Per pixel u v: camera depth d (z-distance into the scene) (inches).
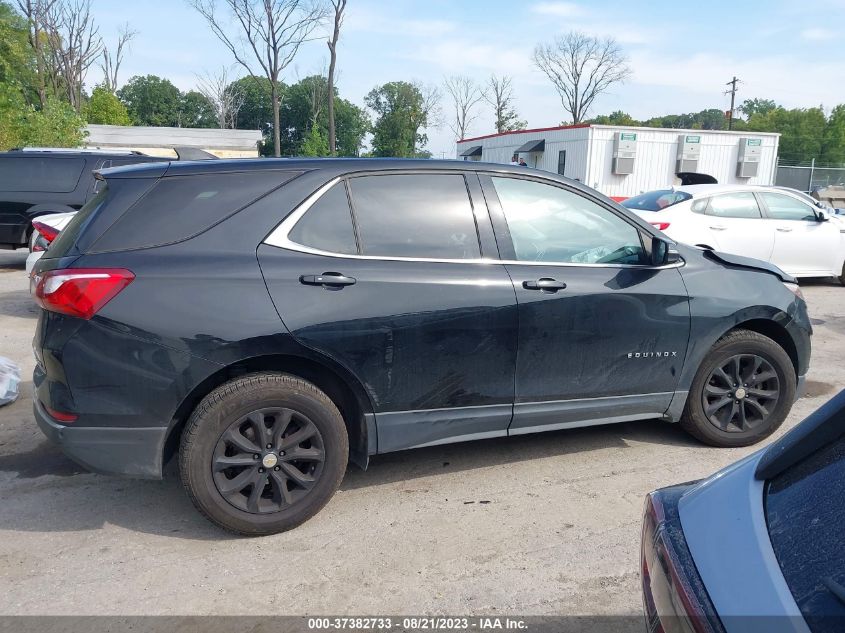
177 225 125.2
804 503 59.1
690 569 58.1
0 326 297.7
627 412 157.6
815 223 395.5
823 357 268.1
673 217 368.2
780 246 385.7
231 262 123.8
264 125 2940.5
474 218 142.4
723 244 373.4
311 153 1544.0
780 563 54.4
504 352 140.6
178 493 148.3
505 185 147.6
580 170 1071.6
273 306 123.4
